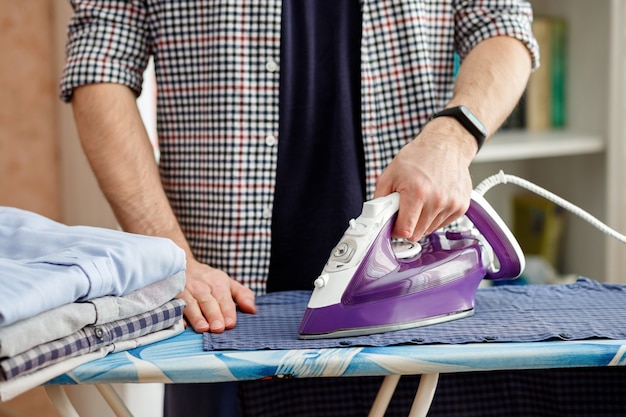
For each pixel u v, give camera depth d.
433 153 1.10
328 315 0.98
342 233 1.34
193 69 1.34
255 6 1.30
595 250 2.36
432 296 1.03
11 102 2.17
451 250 1.10
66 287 0.90
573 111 2.41
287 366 0.90
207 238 1.35
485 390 1.27
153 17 1.35
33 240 1.04
